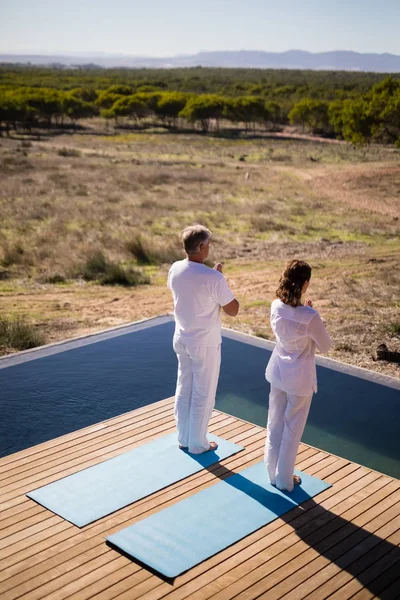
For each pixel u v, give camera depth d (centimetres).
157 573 344
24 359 777
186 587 334
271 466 433
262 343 847
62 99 9281
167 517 396
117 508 407
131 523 392
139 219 2327
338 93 12531
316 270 1677
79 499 417
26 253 1678
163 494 425
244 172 4288
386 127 5112
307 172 4244
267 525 390
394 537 380
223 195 3172
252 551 364
